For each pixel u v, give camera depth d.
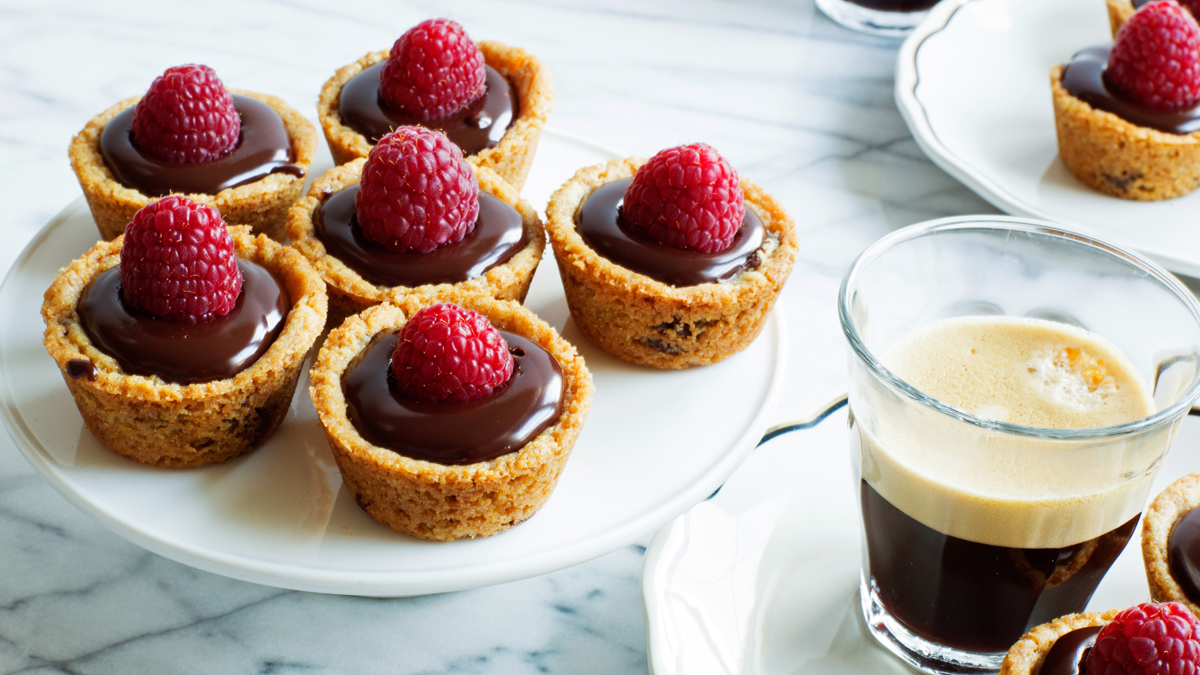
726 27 0.62
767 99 0.58
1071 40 0.58
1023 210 0.52
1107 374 0.42
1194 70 0.53
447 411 0.43
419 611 0.44
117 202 0.47
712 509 0.44
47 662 0.43
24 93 0.56
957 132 0.55
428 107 0.49
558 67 0.59
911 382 0.42
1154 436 0.40
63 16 0.60
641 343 0.46
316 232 0.47
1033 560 0.41
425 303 0.45
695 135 0.56
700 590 0.43
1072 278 0.43
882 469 0.41
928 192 0.55
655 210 0.46
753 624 0.43
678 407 0.46
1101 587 0.43
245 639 0.43
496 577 0.42
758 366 0.47
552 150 0.52
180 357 0.43
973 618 0.42
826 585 0.43
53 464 0.43
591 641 0.44
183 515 0.43
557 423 0.43
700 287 0.46
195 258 0.43
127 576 0.44
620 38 0.61
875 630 0.43
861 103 0.58
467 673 0.43
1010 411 0.42
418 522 0.43
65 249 0.48
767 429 0.45
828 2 0.63
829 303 0.51
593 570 0.45
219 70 0.58
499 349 0.43
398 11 0.62
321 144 0.52
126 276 0.44
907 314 0.43
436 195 0.46
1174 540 0.43
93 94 0.57
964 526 0.41
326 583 0.42
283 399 0.44
